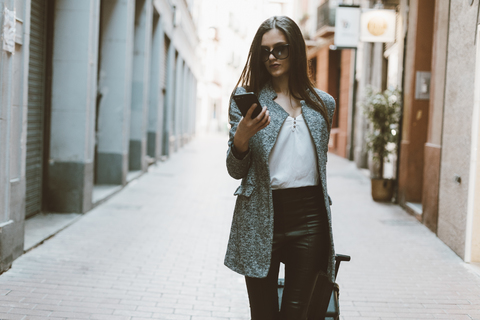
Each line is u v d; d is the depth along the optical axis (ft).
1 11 14.49
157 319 11.98
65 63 24.03
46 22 23.90
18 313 11.99
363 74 50.98
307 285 6.93
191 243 19.62
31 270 15.39
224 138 121.19
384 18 37.27
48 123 24.13
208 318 12.15
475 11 17.03
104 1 33.45
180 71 72.90
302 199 7.02
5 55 14.88
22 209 16.74
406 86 29.48
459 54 18.63
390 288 14.78
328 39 72.18
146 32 42.16
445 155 20.20
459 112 18.47
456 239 18.63
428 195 22.91
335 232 22.11
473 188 17.29
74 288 13.98
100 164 33.71
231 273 15.85
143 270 15.90
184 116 82.89
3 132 15.08
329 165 54.75
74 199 24.29
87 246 18.61
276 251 7.03
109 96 33.65
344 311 12.85
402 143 29.30
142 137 42.39
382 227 23.26
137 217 24.49
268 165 6.85
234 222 7.30
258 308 7.07
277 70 7.17
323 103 7.22
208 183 38.45
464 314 12.83
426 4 27.91
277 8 114.11
